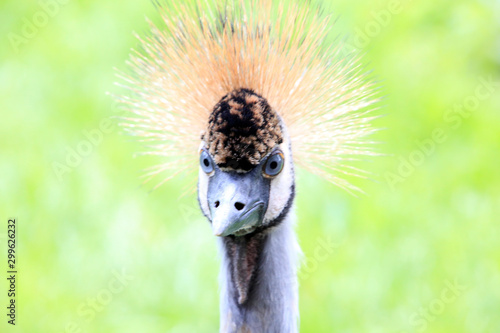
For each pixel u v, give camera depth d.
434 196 14.74
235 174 7.20
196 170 8.15
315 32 7.99
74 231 14.05
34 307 13.27
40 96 16.48
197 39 7.77
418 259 13.68
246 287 7.80
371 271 13.43
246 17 7.66
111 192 14.55
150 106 8.06
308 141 7.95
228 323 7.91
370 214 14.12
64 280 13.52
